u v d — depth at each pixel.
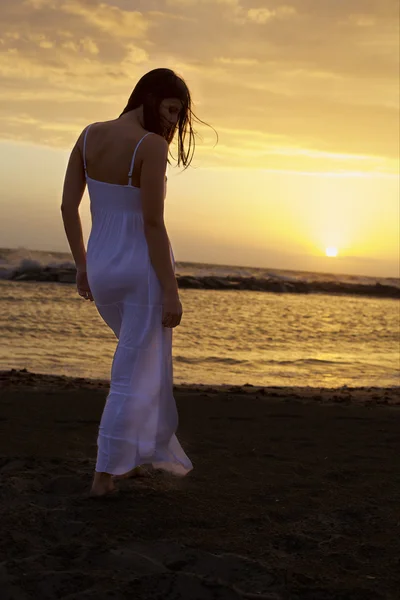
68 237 2.96
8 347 11.21
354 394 7.34
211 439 4.37
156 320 2.79
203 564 2.24
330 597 2.04
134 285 2.76
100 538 2.43
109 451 2.82
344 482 3.37
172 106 2.81
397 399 6.85
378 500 3.06
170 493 3.02
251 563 2.24
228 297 32.72
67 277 34.53
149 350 2.79
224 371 10.05
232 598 2.00
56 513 2.66
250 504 2.92
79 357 10.64
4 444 3.92
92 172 2.83
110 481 2.92
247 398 6.25
